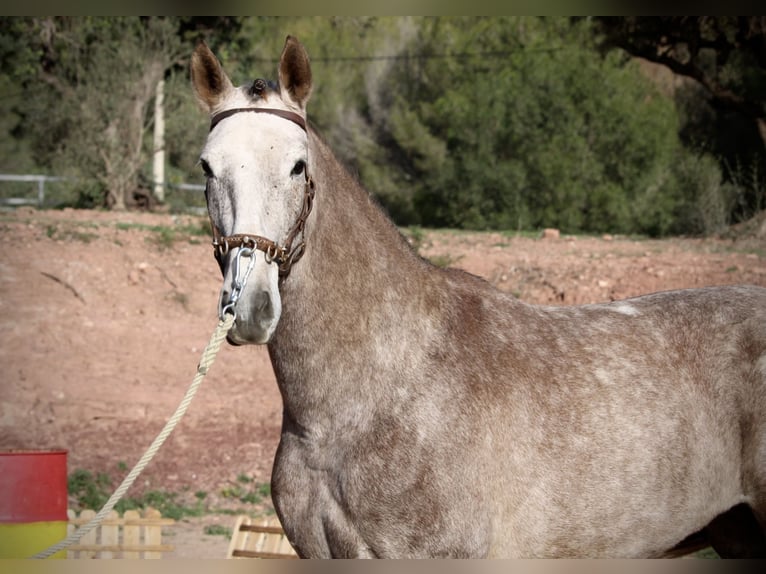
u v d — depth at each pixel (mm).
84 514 7332
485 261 14852
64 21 22219
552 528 4223
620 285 13461
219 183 3807
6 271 13914
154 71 21469
